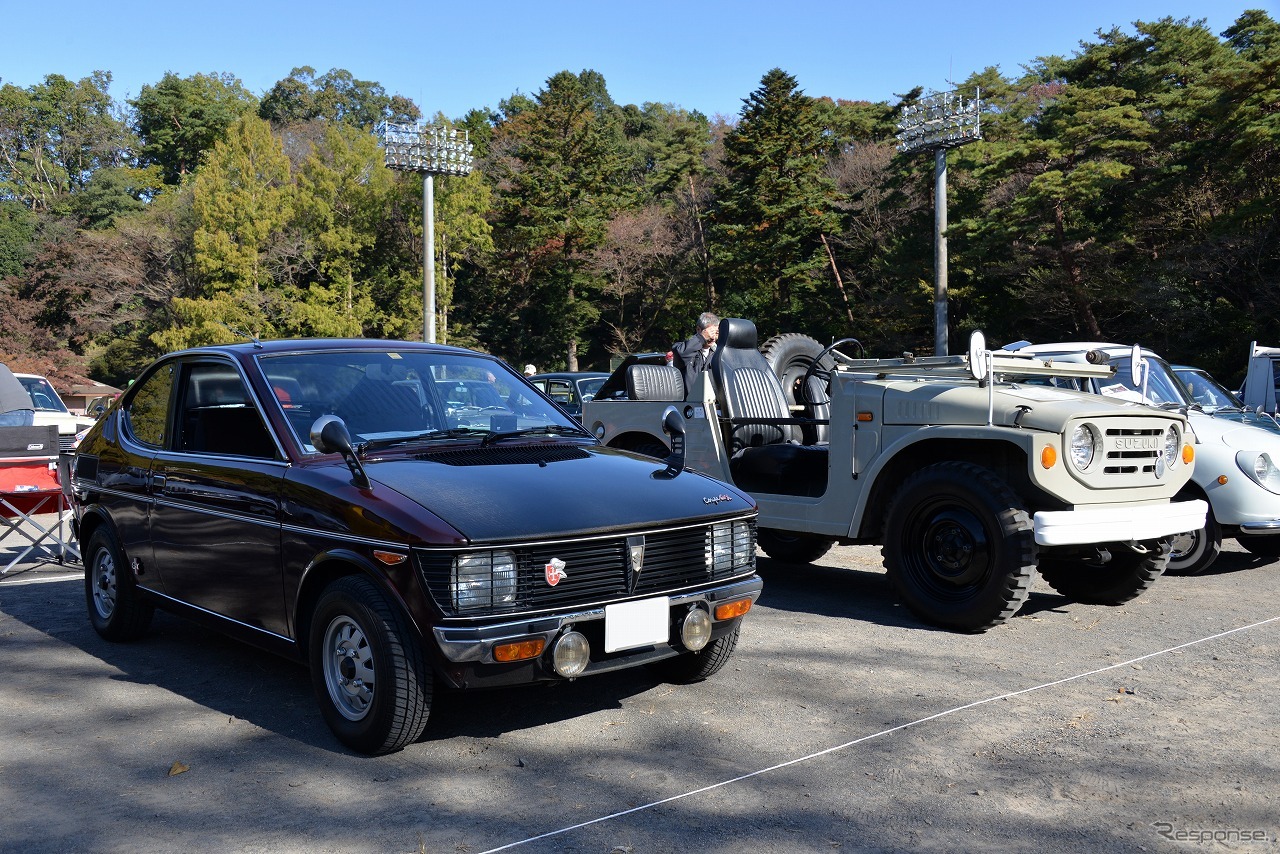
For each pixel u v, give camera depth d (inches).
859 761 159.3
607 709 186.2
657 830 135.2
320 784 151.7
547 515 161.0
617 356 2223.2
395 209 2057.1
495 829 136.0
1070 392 254.2
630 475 184.5
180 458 205.9
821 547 326.0
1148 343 1283.2
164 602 212.5
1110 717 179.2
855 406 260.2
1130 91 1273.4
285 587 175.9
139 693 197.3
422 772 156.4
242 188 1939.0
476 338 2335.1
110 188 2962.6
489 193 2160.4
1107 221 1364.4
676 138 2297.0
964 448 249.3
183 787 150.9
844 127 2101.4
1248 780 150.9
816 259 1862.7
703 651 193.9
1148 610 267.4
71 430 608.7
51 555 352.5
